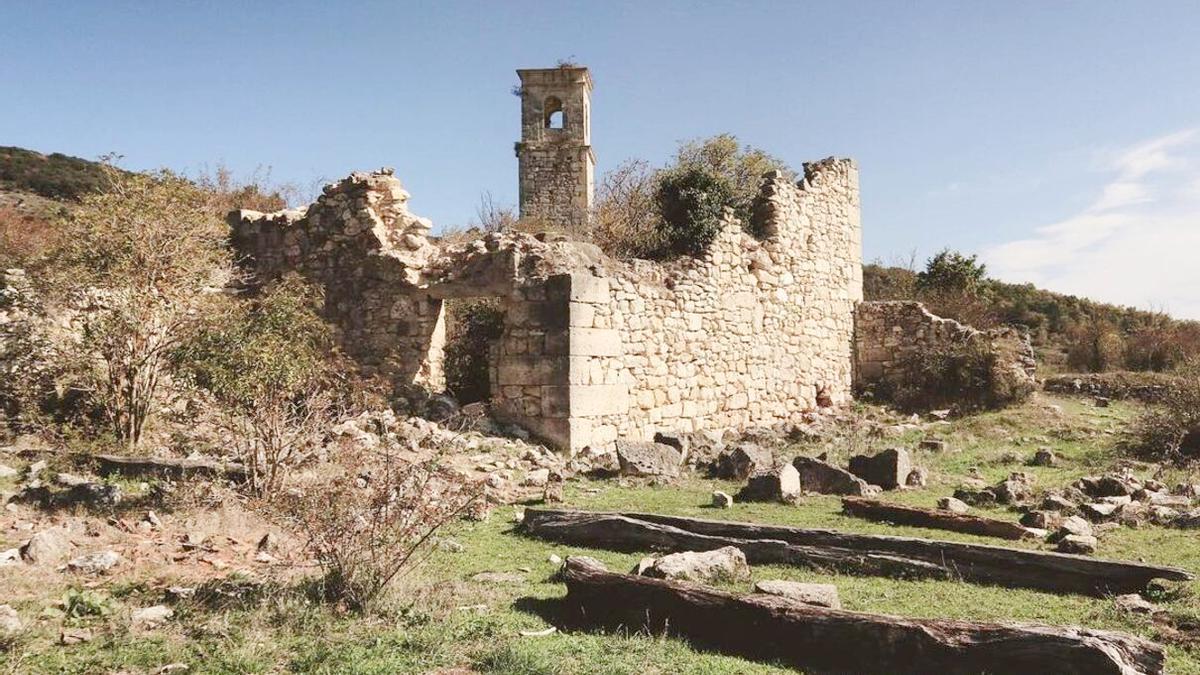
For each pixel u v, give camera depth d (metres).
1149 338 28.09
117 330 10.41
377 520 6.24
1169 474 11.74
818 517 9.24
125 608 5.77
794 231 20.34
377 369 14.86
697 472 12.44
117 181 11.47
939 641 4.90
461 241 17.03
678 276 16.45
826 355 21.59
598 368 14.19
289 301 10.55
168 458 9.63
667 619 5.69
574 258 14.59
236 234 15.98
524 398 13.90
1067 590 6.62
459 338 16.14
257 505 8.15
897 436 16.34
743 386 18.06
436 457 7.46
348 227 15.24
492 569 7.30
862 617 5.15
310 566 6.62
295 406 9.85
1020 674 4.71
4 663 4.77
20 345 10.84
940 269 35.31
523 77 40.50
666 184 18.91
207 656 5.09
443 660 5.11
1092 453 13.64
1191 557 7.39
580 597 6.04
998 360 20.70
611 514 8.39
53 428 10.32
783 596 5.79
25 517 7.69
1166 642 5.41
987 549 6.93
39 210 20.92
